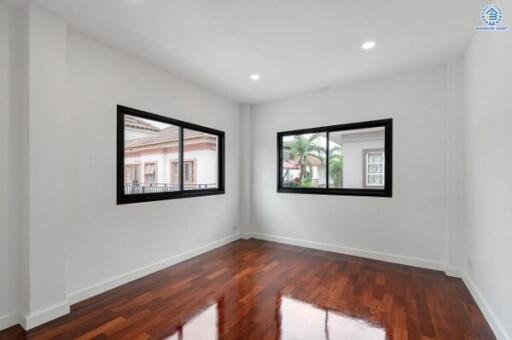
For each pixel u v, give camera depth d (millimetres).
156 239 3189
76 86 2414
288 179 4660
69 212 2354
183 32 2439
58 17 2170
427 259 3248
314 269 3229
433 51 2797
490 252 2055
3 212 1971
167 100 3348
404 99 3398
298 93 4227
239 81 3701
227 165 4504
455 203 2965
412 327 2000
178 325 2023
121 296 2508
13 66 2018
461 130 2918
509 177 1701
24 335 1885
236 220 4711
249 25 2320
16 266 2029
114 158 2725
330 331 1946
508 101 1713
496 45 1919
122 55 2814
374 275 3031
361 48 2742
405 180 3387
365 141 6203
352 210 3799
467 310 2254
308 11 2107
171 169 4062
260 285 2764
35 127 2033
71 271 2361
